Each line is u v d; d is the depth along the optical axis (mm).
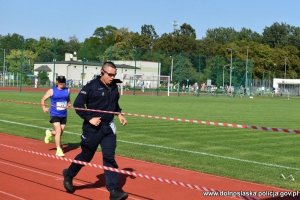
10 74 75188
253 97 76562
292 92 99375
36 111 25938
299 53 130500
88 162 7848
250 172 10328
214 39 154125
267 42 144750
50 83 77375
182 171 10320
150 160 11523
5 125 18609
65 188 7918
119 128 18875
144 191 8203
